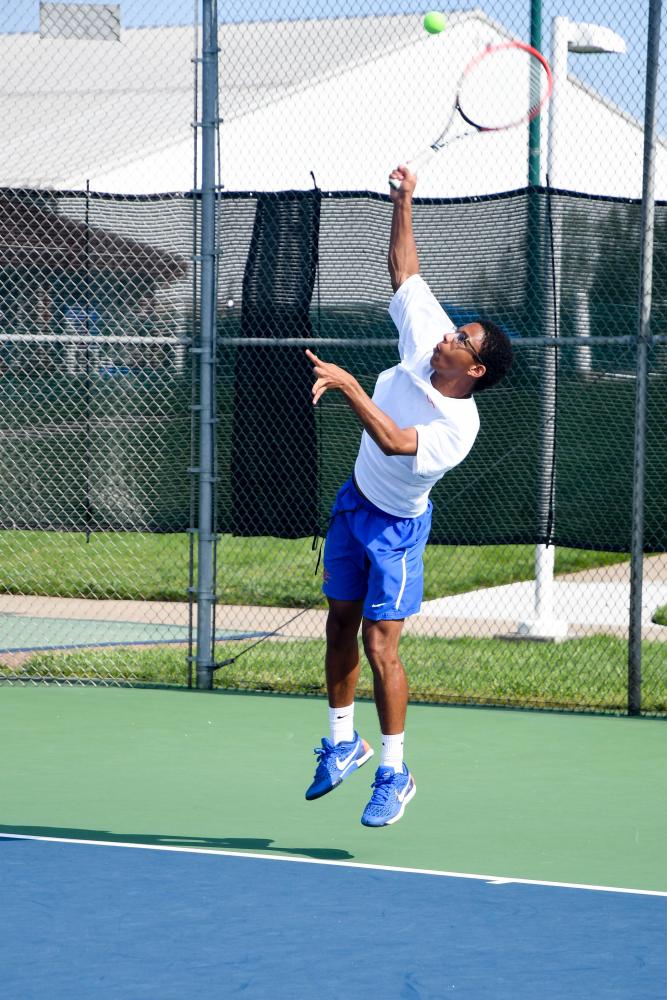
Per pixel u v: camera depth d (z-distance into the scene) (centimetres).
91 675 1866
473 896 977
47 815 1206
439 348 1090
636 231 1667
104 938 879
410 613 1122
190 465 1802
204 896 971
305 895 976
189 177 3794
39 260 1839
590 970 826
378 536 1109
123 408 1820
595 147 3184
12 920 914
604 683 1794
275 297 1766
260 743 1502
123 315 1822
